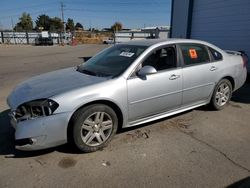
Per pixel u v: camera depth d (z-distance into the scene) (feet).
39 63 47.98
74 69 14.90
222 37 32.55
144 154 11.48
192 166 10.51
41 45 147.13
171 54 14.17
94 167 10.51
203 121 15.24
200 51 15.60
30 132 10.38
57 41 178.70
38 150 11.76
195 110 17.03
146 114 13.35
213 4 33.60
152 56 13.42
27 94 11.47
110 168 10.43
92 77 12.59
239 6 29.37
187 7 39.04
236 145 12.30
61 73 14.19
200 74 15.11
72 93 10.96
